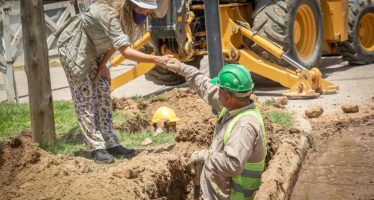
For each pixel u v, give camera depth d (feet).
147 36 33.81
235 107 14.17
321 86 33.35
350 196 19.63
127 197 16.20
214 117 23.91
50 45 55.72
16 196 16.26
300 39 36.99
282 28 33.78
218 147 14.32
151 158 19.30
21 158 18.22
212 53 22.67
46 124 21.77
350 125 27.91
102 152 19.69
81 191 16.40
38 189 16.63
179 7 32.76
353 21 41.60
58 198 16.05
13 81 36.83
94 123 19.93
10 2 52.80
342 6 40.09
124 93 37.73
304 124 26.14
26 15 20.92
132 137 23.70
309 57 36.78
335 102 31.60
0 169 17.87
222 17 34.30
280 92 35.06
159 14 20.79
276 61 34.27
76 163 18.78
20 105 32.01
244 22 34.55
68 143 22.61
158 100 30.78
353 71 40.45
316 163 23.08
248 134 13.74
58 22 53.16
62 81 44.86
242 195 14.44
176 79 37.52
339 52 43.37
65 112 28.27
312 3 36.42
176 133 24.48
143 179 17.63
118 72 46.19
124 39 18.25
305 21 36.86
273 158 21.42
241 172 13.88
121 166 18.38
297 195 19.92
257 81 38.22
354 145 25.11
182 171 19.88
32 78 21.43
